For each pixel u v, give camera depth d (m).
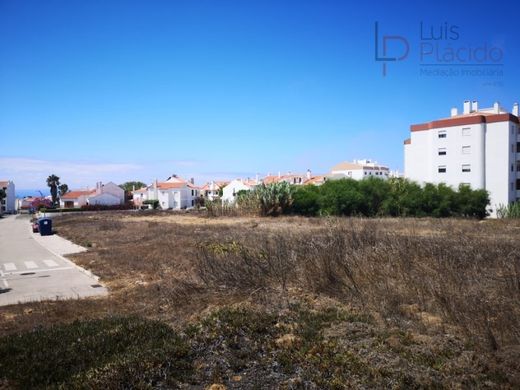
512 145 47.00
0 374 4.46
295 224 24.41
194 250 13.73
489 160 46.53
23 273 13.18
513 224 21.77
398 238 10.13
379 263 7.87
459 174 47.91
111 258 14.49
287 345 4.80
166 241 17.83
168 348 4.83
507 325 4.93
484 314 5.21
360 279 7.22
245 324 5.49
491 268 8.03
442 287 6.23
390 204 35.44
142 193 101.31
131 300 8.42
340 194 35.06
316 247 8.80
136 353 4.73
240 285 7.52
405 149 52.97
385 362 4.24
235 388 3.97
